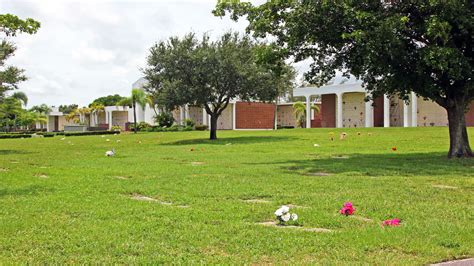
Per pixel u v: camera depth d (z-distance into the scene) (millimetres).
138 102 57250
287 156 17969
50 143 34375
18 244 5469
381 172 11969
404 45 13352
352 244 5246
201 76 29953
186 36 31062
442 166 13023
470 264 4672
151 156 19234
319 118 61281
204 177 11438
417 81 13891
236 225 6227
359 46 13289
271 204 7816
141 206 7680
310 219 6543
